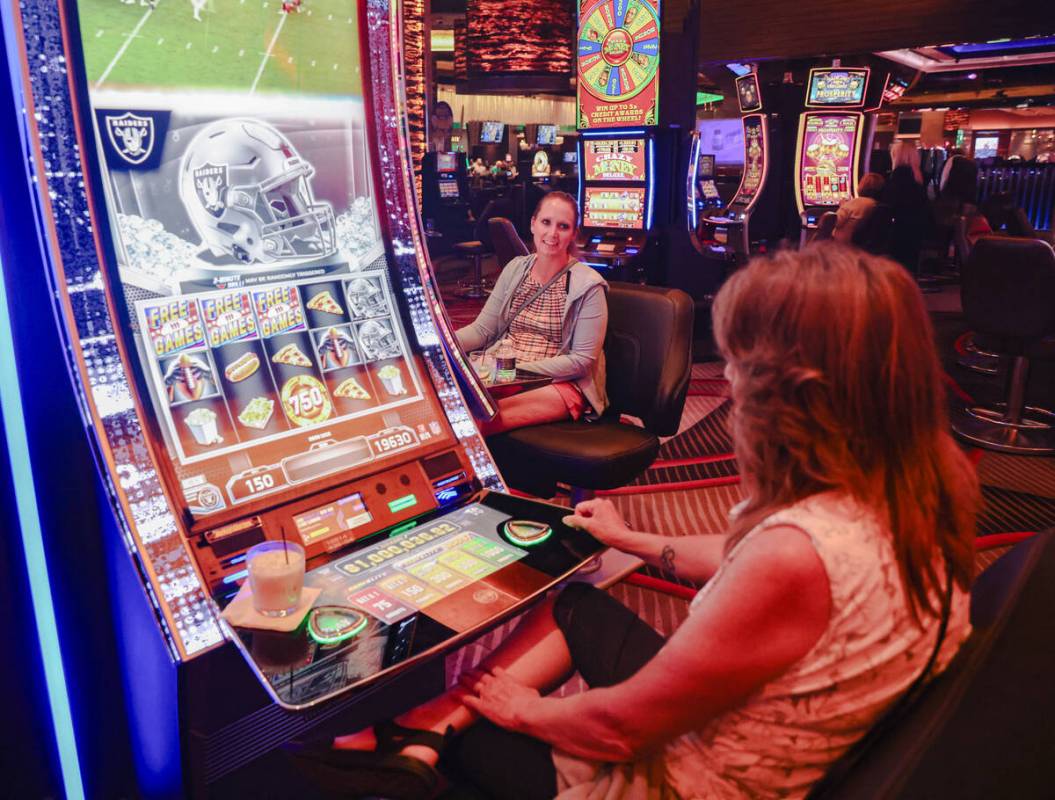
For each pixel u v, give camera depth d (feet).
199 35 4.41
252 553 3.98
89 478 4.33
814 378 2.90
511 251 21.42
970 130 65.67
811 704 3.03
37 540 4.20
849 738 3.11
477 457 5.43
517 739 4.01
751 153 29.32
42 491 4.17
